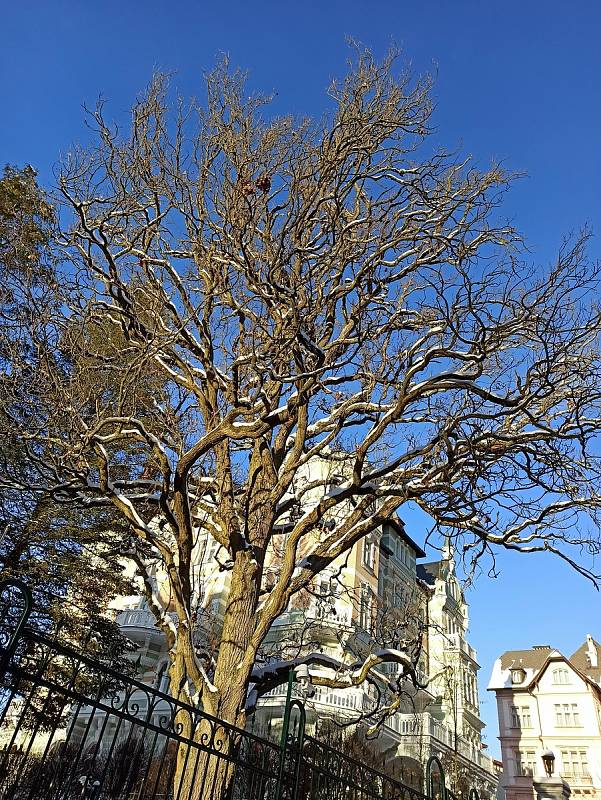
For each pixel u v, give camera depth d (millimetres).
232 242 10992
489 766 37031
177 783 8273
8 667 4832
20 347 11719
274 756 8930
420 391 10125
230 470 11727
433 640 42750
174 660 9594
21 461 12945
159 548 9945
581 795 37875
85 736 5414
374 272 11906
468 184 12148
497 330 10195
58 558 18438
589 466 10375
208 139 11664
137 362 10195
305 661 10859
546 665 43469
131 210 11203
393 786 9414
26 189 16875
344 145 11805
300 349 11281
